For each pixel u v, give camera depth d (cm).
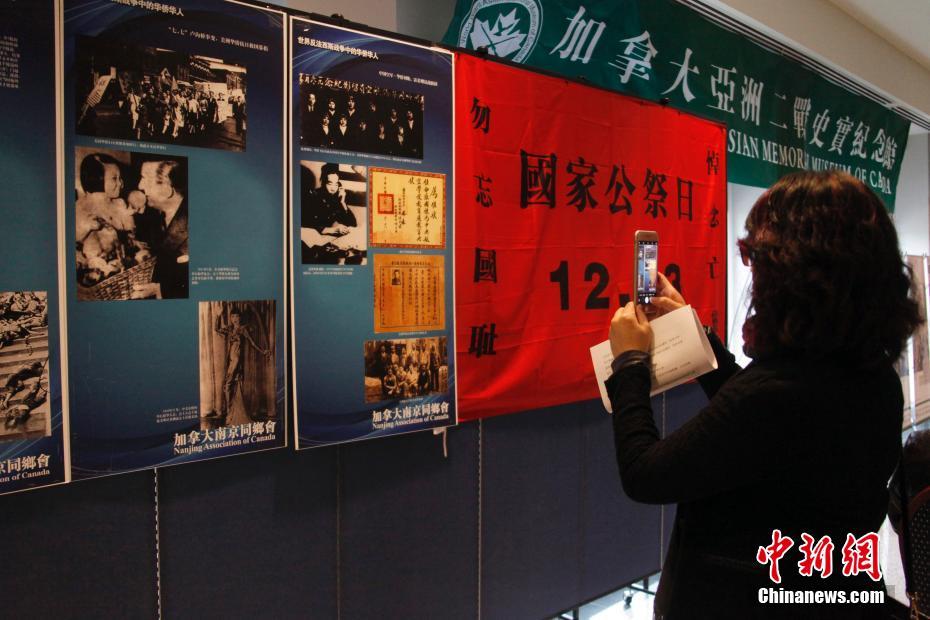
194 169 144
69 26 129
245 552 158
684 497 84
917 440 108
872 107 443
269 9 153
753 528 87
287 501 164
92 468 134
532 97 208
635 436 91
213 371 148
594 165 229
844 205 82
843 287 79
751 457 80
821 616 85
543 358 214
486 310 198
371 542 180
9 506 129
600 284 232
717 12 291
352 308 169
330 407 166
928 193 555
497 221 200
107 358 135
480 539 205
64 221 129
